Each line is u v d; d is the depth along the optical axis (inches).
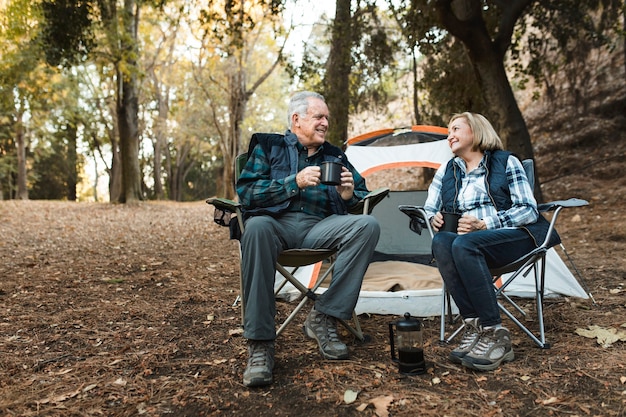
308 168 90.1
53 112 806.5
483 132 98.8
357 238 90.3
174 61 899.4
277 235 91.6
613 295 132.0
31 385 82.0
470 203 97.7
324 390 78.2
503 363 86.7
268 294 84.4
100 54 481.1
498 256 89.7
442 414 69.2
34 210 460.8
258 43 804.6
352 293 90.7
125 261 210.4
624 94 474.3
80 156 1251.8
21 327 113.7
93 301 138.3
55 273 180.1
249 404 74.2
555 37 367.6
